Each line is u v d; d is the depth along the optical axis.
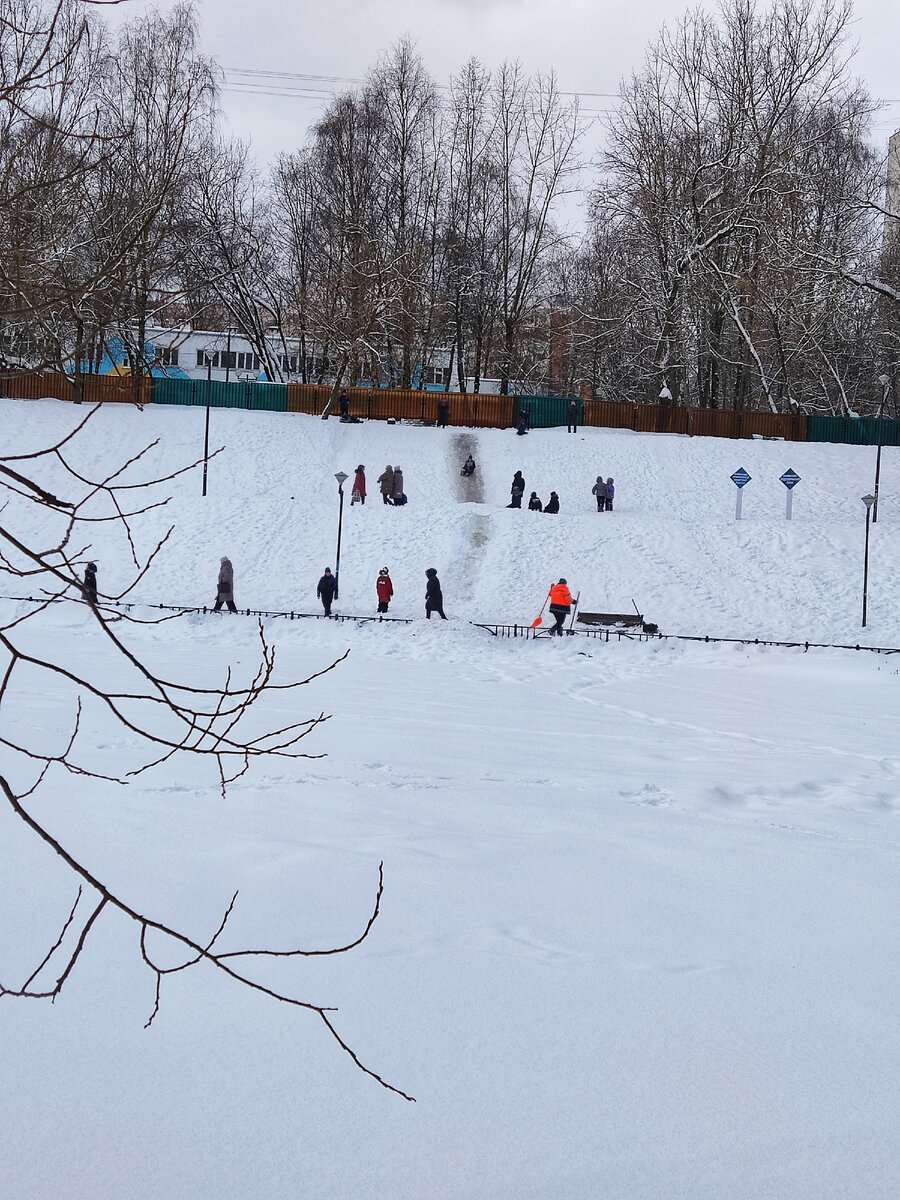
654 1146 4.37
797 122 49.28
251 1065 4.87
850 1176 4.21
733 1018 5.48
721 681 21.06
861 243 50.28
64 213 2.81
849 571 31.41
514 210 53.44
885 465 41.56
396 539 33.06
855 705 18.19
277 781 10.16
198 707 14.57
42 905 6.47
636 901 7.14
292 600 28.52
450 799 9.82
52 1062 4.83
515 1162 4.23
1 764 10.10
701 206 48.12
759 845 8.72
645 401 61.16
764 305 47.41
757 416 47.03
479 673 21.09
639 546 32.84
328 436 41.84
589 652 24.47
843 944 6.52
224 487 35.59
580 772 11.58
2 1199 3.87
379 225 51.12
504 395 47.34
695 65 49.44
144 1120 4.41
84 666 18.05
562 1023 5.36
